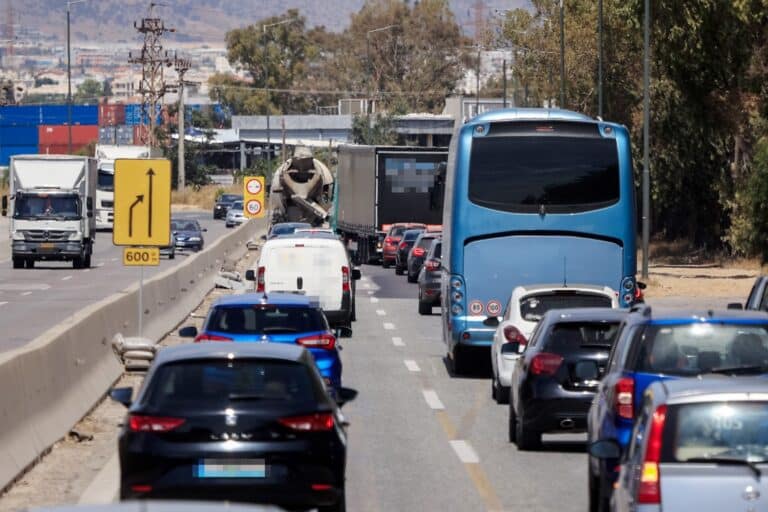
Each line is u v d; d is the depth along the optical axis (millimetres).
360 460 46719
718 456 25312
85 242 167500
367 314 112500
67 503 37438
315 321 54094
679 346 35688
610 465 34875
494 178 71188
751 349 35562
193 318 106062
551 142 71062
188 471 31406
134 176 67688
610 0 194250
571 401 46969
